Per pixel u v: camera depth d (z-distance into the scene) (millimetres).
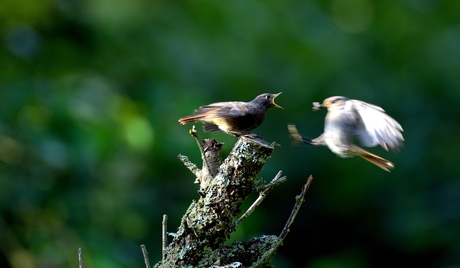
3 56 12547
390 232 16625
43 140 10617
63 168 10609
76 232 10875
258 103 6398
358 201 16953
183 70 15664
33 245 10727
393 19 19188
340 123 5648
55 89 11383
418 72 18188
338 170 16828
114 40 14234
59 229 10867
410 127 17391
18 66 12578
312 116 17031
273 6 18016
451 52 18156
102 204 11344
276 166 16516
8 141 10734
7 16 12922
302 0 18562
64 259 10664
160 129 12695
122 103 11969
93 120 10984
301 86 17297
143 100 13078
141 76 14227
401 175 16859
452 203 16250
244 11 17562
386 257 16812
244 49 17141
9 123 10906
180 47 15844
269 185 5445
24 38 12742
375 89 17766
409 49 18594
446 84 17797
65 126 10797
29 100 11086
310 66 17562
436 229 16031
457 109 17531
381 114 5414
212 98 15891
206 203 5430
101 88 12148
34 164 10922
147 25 15578
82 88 11914
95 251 10656
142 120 11602
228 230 5453
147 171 12547
